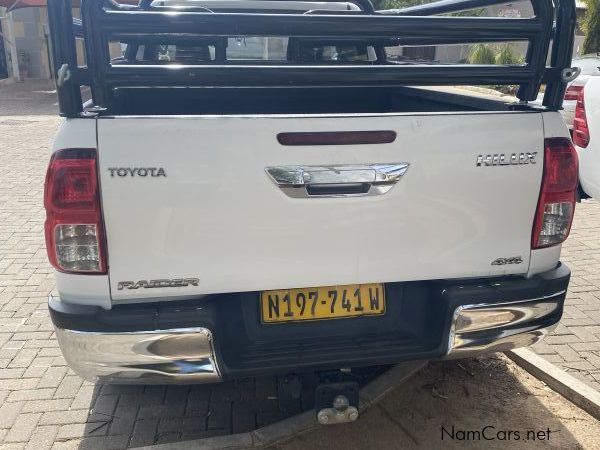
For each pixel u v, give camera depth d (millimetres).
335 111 4207
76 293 2150
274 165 2104
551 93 2400
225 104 3916
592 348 3484
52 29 2008
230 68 2107
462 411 2918
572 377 3082
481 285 2404
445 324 2375
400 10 4098
